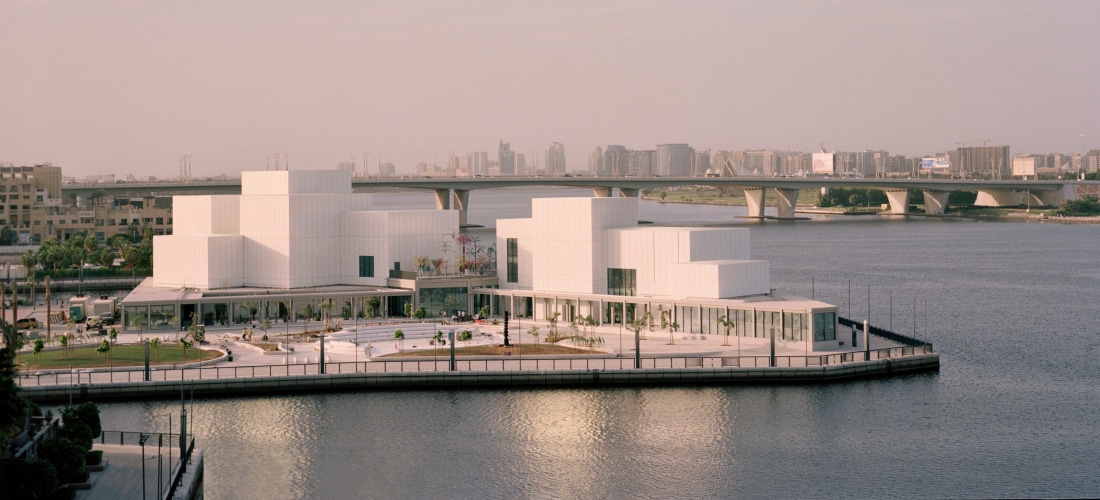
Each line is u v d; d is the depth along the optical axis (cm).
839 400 15838
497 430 14562
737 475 12962
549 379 16600
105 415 15025
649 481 12788
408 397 16100
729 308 18775
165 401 15800
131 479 11175
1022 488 12538
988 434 14412
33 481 9906
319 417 15112
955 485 12638
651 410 15388
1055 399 16200
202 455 12356
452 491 12500
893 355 17675
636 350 16712
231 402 15812
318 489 12512
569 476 12950
